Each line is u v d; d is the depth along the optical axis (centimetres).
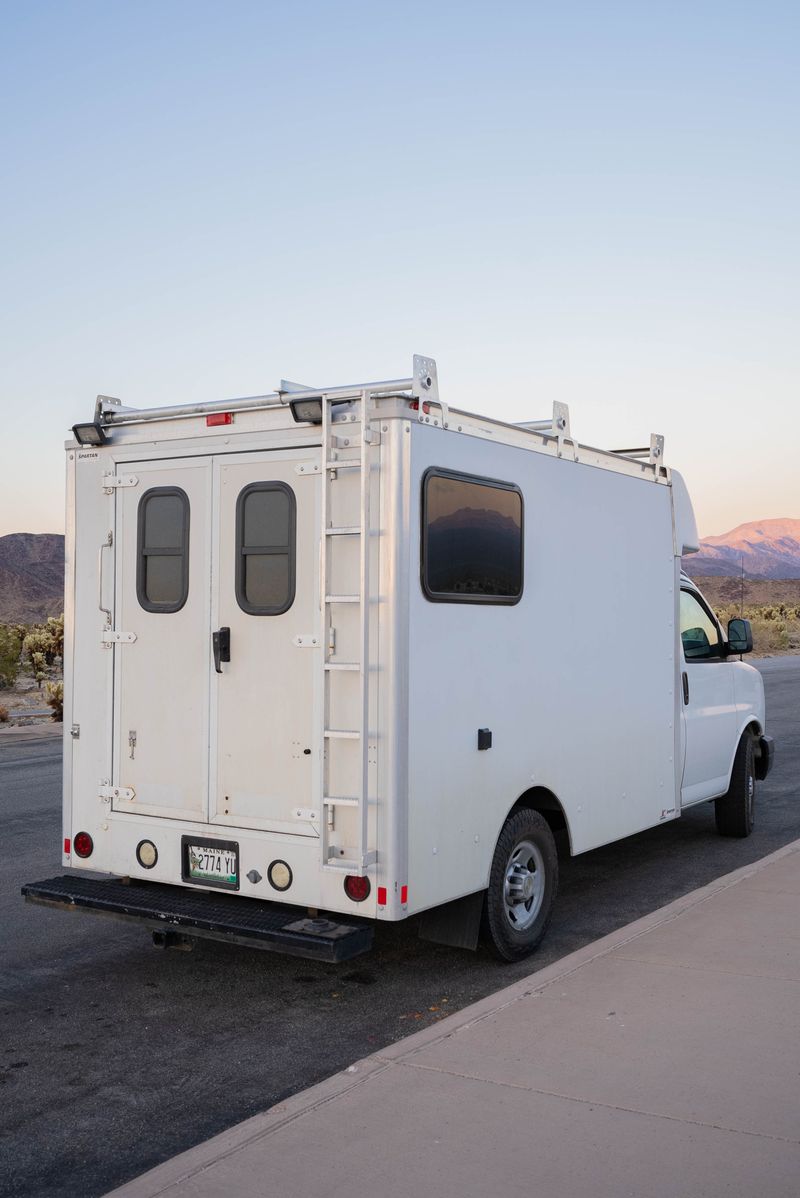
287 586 552
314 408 535
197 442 583
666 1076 427
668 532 790
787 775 1283
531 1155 370
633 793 739
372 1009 557
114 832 606
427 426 534
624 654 725
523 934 623
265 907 560
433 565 538
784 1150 370
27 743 1614
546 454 637
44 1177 394
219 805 571
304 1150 377
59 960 643
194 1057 499
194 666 581
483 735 575
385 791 517
